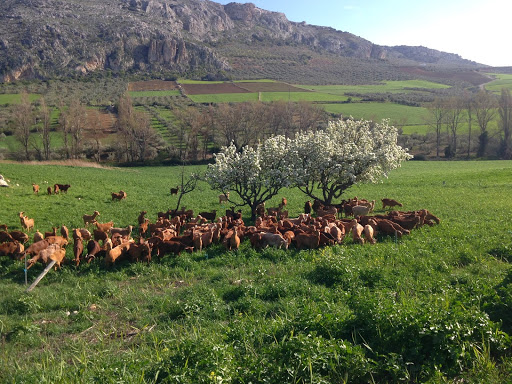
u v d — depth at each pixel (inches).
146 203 1162.6
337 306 365.1
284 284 433.1
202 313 382.3
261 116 3324.3
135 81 6018.7
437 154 3206.2
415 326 285.7
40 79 5748.0
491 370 260.7
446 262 511.5
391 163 929.5
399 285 419.8
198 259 600.1
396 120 3794.3
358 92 5354.3
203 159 2977.4
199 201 1240.2
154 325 369.4
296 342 272.7
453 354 264.7
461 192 1320.1
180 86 5408.5
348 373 261.7
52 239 618.2
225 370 249.1
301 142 943.0
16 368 301.9
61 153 2898.6
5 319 397.4
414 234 697.6
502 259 523.5
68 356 324.5
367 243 639.1
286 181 859.4
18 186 1307.8
